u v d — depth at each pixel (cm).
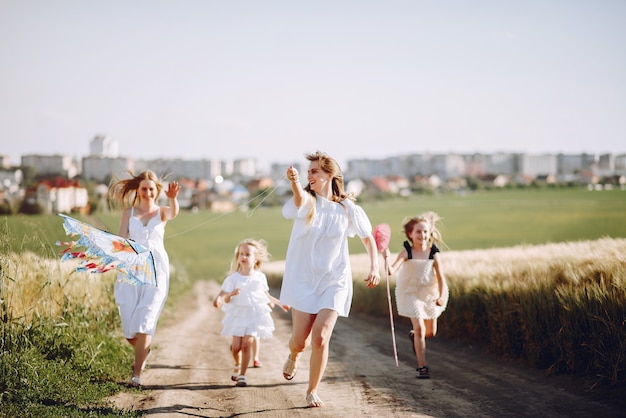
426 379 773
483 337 1015
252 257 822
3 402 577
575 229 5391
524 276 973
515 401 645
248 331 775
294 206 623
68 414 567
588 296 742
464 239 5525
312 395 637
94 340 860
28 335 726
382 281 1603
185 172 14062
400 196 13100
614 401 629
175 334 1285
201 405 652
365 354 981
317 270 624
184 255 6950
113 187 784
